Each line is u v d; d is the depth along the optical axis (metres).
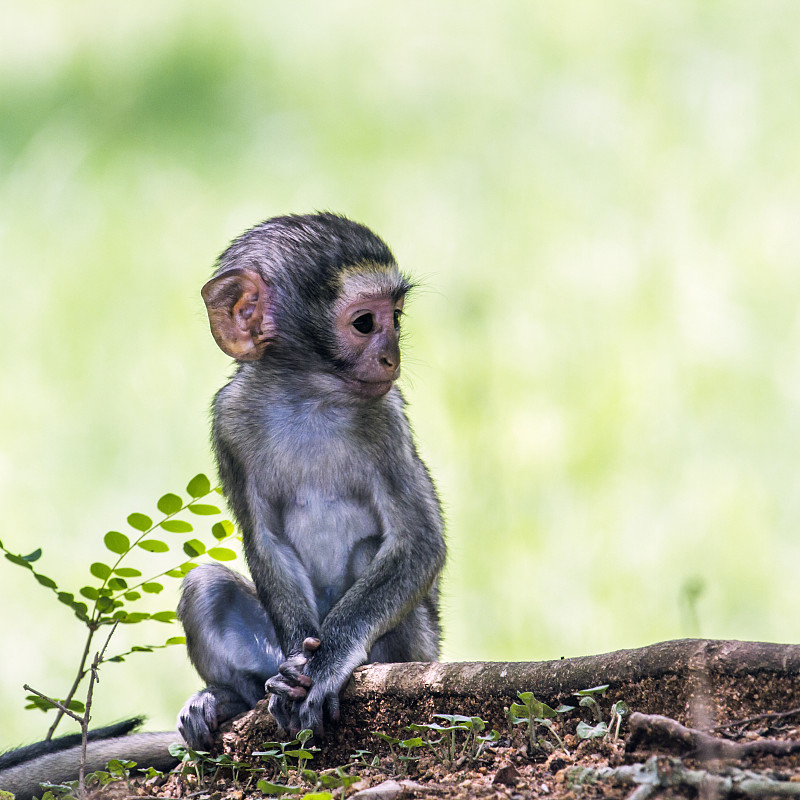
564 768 5.91
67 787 7.10
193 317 20.53
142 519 6.82
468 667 6.70
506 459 16.52
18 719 12.73
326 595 8.34
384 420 8.31
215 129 25.33
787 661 5.81
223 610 8.09
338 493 8.35
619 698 6.21
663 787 5.38
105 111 25.58
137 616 6.90
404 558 8.02
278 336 8.24
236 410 8.39
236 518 8.41
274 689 7.16
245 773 7.09
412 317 19.12
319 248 8.18
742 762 5.46
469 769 6.18
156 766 7.71
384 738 6.77
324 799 5.80
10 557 6.64
